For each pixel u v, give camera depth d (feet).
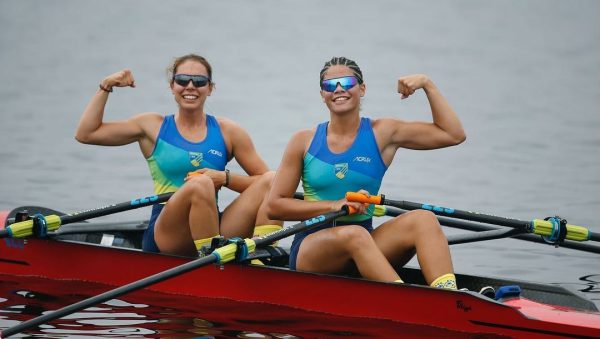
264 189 124.98
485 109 313.32
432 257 108.06
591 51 449.89
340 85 112.57
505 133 271.08
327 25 542.16
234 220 126.00
